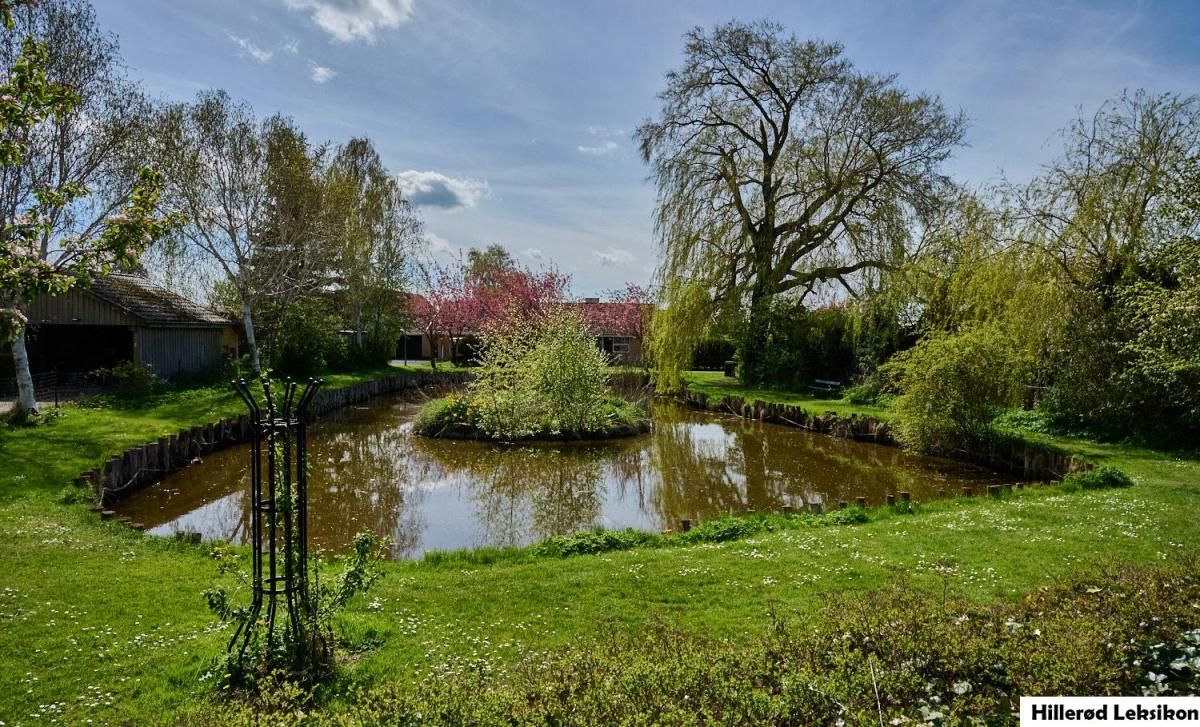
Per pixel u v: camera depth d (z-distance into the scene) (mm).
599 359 19078
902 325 22047
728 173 26016
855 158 25406
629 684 3412
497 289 43906
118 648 4875
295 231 24578
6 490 9719
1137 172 14672
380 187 36125
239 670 4344
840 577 6488
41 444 12430
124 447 12711
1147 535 7672
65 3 14938
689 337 24969
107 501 11016
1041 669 3355
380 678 4418
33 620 5359
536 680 3658
